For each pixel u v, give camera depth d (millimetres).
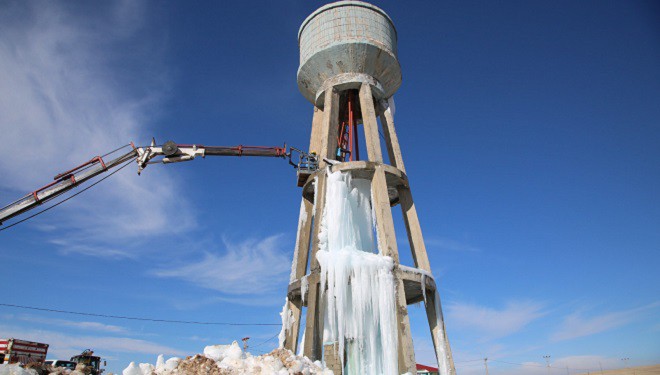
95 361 27094
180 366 10328
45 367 9781
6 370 8844
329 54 24938
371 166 22609
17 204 25672
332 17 25688
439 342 20922
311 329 19953
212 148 28781
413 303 23891
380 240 21172
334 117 24750
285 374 10367
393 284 19734
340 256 19969
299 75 26469
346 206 22531
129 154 28328
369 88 25125
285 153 29422
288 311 22484
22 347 24594
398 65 25969
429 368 43844
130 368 9914
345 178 22922
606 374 86000
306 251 23484
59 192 26469
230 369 10516
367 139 23594
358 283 19688
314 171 24906
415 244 22828
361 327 19578
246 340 36688
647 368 88562
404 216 24062
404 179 23891
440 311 21641
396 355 18672
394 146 25062
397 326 19078
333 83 25344
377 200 21875
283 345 21766
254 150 29094
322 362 19844
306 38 26406
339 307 19484
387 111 26438
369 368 19656
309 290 20859
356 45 24609
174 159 28625
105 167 27406
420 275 20984
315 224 22156
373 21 25766
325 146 23641
